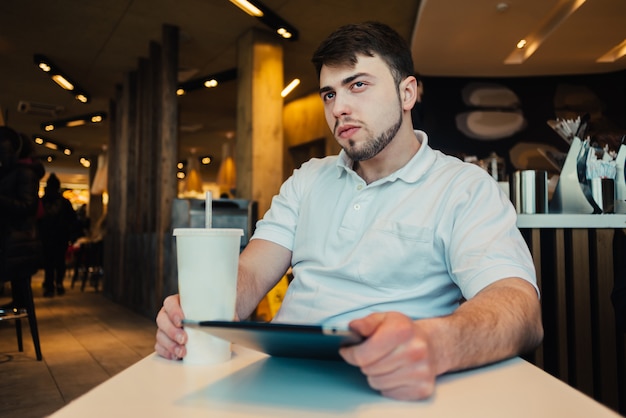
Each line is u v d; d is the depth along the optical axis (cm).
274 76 583
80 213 1435
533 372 67
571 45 605
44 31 596
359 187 121
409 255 111
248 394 57
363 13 542
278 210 137
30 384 282
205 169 1695
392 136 113
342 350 56
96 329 465
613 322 195
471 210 106
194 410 51
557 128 240
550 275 210
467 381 63
